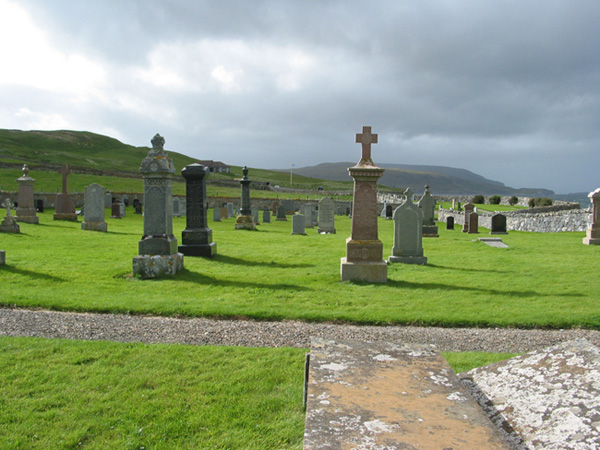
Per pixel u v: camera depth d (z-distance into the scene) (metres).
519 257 17.16
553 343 7.45
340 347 4.43
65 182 27.41
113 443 4.30
